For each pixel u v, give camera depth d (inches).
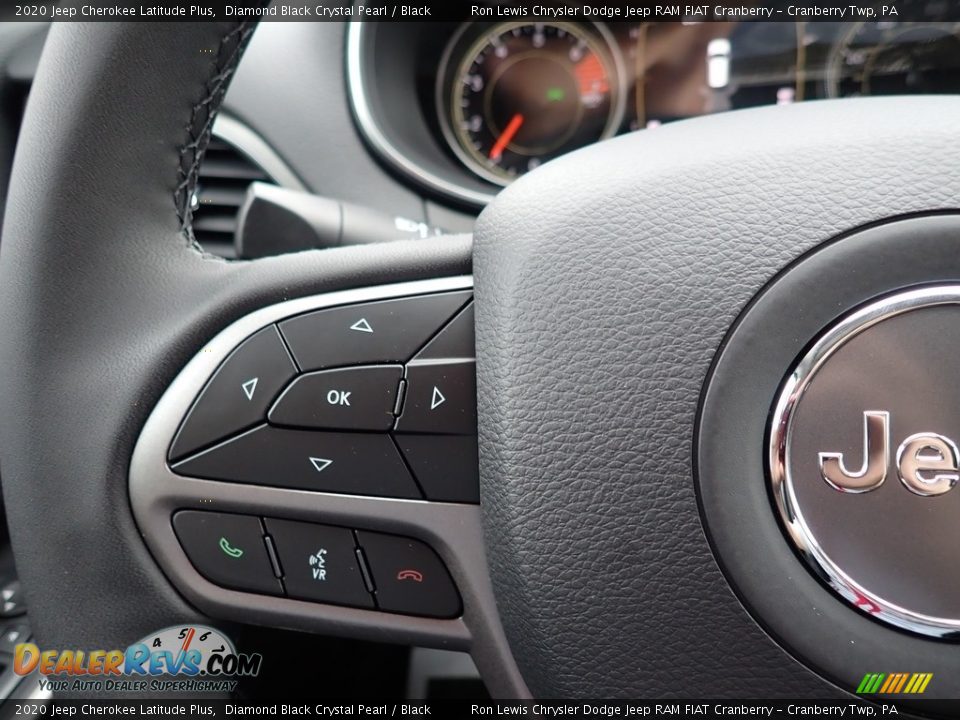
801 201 19.2
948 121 19.4
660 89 76.1
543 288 19.7
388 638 21.4
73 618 21.6
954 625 18.3
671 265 19.3
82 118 20.1
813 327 18.8
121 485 21.4
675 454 18.9
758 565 18.7
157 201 21.4
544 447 19.4
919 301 18.6
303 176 63.5
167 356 21.4
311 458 21.2
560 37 75.0
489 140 77.5
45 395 20.8
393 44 68.2
